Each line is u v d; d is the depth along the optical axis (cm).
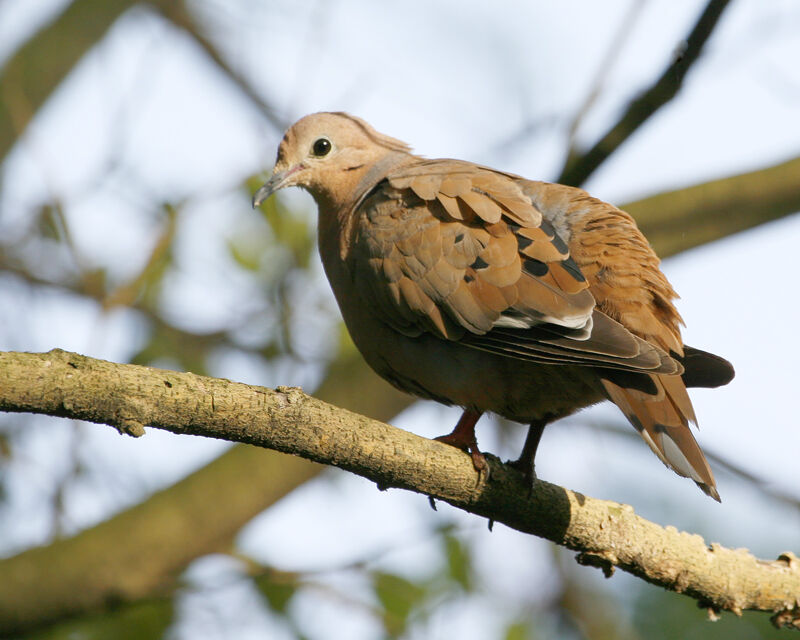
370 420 730
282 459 1180
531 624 1233
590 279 852
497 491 783
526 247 856
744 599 852
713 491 755
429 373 909
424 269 878
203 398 662
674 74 1031
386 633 1095
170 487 1173
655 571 830
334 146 1089
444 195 899
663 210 1255
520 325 830
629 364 777
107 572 1105
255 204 1077
